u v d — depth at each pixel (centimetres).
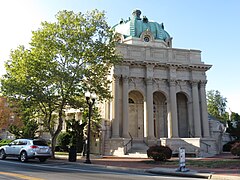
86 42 2945
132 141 3772
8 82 2675
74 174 1465
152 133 3912
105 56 3122
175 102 4169
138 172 1761
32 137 4059
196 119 4203
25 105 2739
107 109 4141
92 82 3047
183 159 1712
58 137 4203
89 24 3033
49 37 2847
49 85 2772
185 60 4419
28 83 2662
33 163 2178
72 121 3572
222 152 4034
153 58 4259
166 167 1998
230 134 4553
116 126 3781
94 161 2517
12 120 5878
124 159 2809
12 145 2402
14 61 2848
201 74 4425
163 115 4531
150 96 4075
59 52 2836
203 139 3478
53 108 2952
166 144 3278
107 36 3144
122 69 4038
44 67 2692
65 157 2966
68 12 2994
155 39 4853
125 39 4772
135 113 4431
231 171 1698
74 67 2889
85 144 3172
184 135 4444
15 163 2084
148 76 4134
